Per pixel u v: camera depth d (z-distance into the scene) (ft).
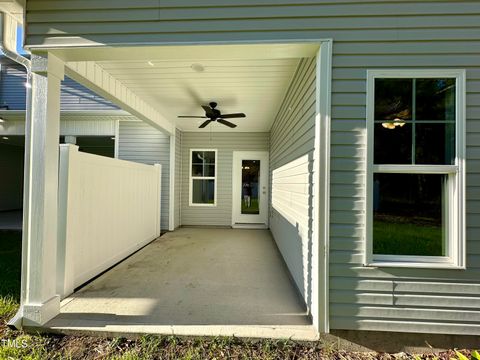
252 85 11.78
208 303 8.00
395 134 6.48
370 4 6.47
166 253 13.88
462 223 6.21
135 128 20.31
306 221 7.86
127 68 10.11
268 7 6.64
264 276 10.50
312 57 7.23
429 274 6.33
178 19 6.81
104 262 10.95
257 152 22.06
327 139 6.49
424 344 6.30
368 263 6.39
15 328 6.63
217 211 22.16
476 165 6.23
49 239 7.05
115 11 6.91
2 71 23.50
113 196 11.81
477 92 6.27
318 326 6.39
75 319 6.98
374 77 6.47
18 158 34.24
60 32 6.94
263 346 6.22
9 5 6.89
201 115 17.08
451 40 6.33
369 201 6.42
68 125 20.48
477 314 6.21
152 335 6.41
